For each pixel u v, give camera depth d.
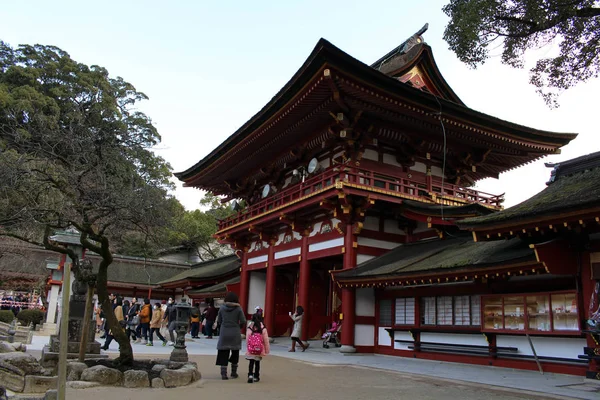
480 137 24.47
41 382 9.52
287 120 24.20
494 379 12.66
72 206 12.30
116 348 19.81
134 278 51.72
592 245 12.68
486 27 13.70
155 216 13.40
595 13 12.49
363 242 23.03
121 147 14.16
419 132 24.27
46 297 43.69
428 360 18.25
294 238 27.75
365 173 23.44
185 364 11.78
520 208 13.70
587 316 12.51
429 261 18.34
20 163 11.97
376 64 30.52
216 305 40.00
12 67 43.06
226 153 30.39
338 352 21.62
